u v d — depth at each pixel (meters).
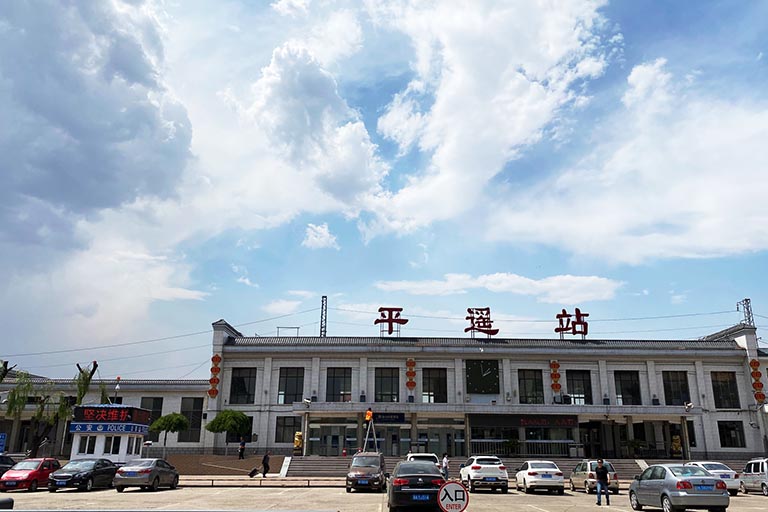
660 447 48.91
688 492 18.06
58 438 49.56
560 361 50.56
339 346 50.19
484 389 49.59
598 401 49.62
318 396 49.38
